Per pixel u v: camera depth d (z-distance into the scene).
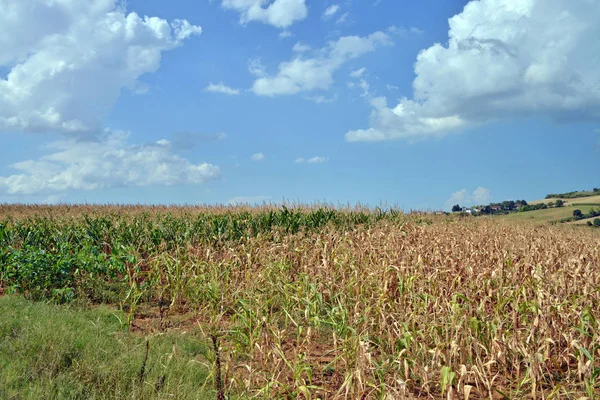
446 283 9.73
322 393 6.62
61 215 22.86
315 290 9.45
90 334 7.95
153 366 7.00
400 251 11.59
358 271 10.23
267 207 23.91
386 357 7.47
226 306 10.29
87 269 11.94
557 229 21.39
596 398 6.11
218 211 24.81
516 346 7.05
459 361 7.21
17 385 5.95
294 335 9.14
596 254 13.73
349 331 8.07
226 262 12.20
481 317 7.66
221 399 6.05
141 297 11.36
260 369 7.34
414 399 6.39
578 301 8.43
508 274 9.79
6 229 15.40
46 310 9.17
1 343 7.12
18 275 11.05
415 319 7.72
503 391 6.73
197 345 8.17
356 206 23.23
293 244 13.75
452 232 16.45
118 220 18.67
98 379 6.34
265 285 10.66
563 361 7.72
